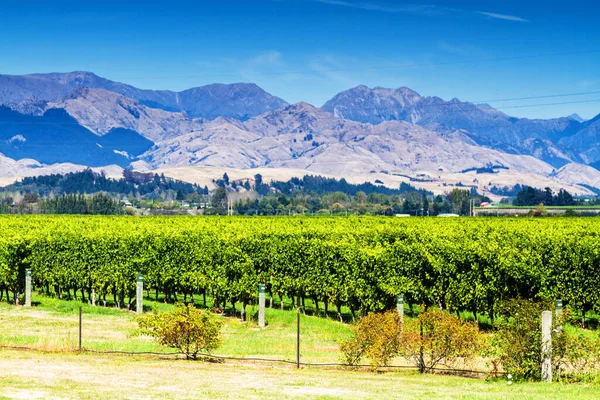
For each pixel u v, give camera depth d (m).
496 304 34.94
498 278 35.41
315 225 75.62
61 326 32.62
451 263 36.78
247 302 39.53
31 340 28.28
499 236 49.78
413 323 23.59
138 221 83.38
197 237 41.72
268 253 40.94
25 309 38.50
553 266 36.91
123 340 29.02
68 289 44.38
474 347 23.03
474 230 62.09
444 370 23.11
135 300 43.84
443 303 38.75
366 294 37.06
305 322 35.91
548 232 54.09
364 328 23.73
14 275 41.25
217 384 20.42
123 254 40.75
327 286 38.59
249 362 24.83
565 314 23.16
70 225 65.44
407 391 19.56
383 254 37.16
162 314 25.81
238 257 38.75
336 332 33.44
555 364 21.72
